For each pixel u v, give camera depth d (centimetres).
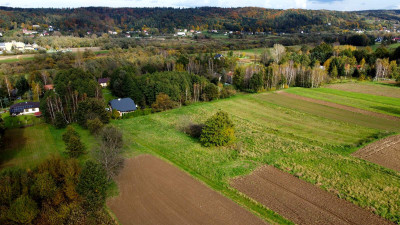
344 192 3531
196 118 6712
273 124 6241
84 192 3225
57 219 3041
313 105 7594
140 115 7081
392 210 3161
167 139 5422
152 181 3847
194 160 4472
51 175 3366
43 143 5247
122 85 8494
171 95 7762
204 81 8788
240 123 6344
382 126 5903
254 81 9188
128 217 3117
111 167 3884
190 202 3384
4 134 5716
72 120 6600
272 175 3978
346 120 6353
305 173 3991
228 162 4406
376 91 8919
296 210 3216
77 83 7550
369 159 4403
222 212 3195
